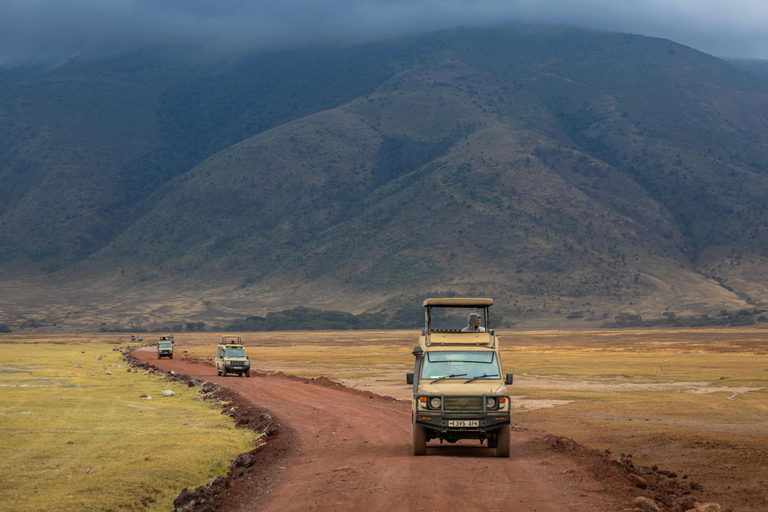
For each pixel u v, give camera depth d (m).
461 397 20.36
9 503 14.91
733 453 22.64
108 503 15.08
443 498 14.61
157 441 23.00
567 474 17.27
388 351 166.38
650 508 13.53
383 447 22.59
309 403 38.38
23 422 27.56
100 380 56.47
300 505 14.69
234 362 67.00
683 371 81.62
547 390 54.78
